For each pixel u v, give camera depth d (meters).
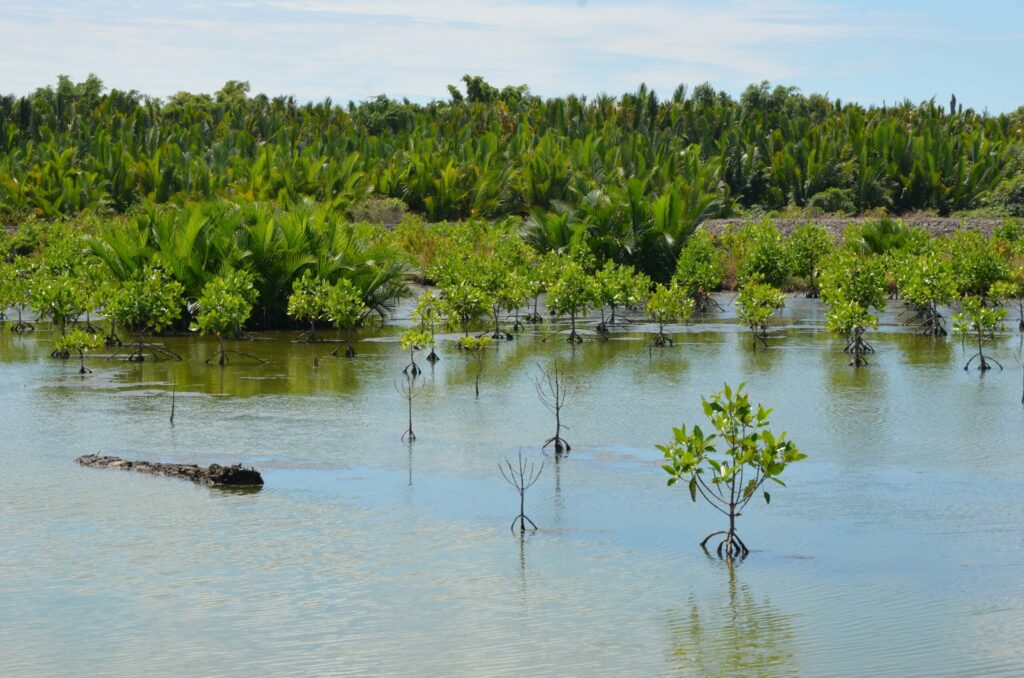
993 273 33.06
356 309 25.75
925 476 14.19
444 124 95.50
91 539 11.61
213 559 11.01
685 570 10.74
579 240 39.69
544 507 12.88
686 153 74.00
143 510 12.66
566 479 14.09
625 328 30.73
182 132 88.06
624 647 8.93
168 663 8.63
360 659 8.70
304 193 63.62
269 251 30.05
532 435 16.61
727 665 8.59
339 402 19.25
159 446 15.84
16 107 92.38
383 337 28.84
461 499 13.19
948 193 72.00
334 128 90.81
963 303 25.84
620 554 11.23
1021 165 75.31
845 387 20.55
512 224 51.62
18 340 27.84
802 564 10.91
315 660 8.69
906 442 16.03
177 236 29.66
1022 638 9.07
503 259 37.44
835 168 73.75
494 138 78.12
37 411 18.33
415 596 10.05
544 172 67.81
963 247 37.19
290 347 26.78
